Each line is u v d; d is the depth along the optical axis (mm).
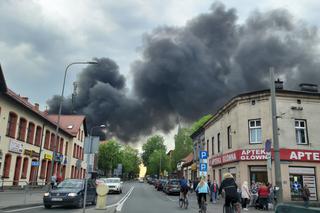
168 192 36031
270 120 25922
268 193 20344
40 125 35438
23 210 14672
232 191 11398
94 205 19547
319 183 25203
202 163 24078
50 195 16344
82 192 17375
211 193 25203
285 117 25891
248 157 26188
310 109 26516
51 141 39875
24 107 30094
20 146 29938
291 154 25172
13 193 24500
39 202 18422
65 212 14242
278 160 15219
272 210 19656
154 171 112562
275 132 15633
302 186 24953
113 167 84938
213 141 37094
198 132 45531
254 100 27156
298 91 26484
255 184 22516
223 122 32281
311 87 29141
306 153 25469
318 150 25797
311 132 26109
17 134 29422
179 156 72750
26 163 31672
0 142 26078
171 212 16188
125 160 110188
